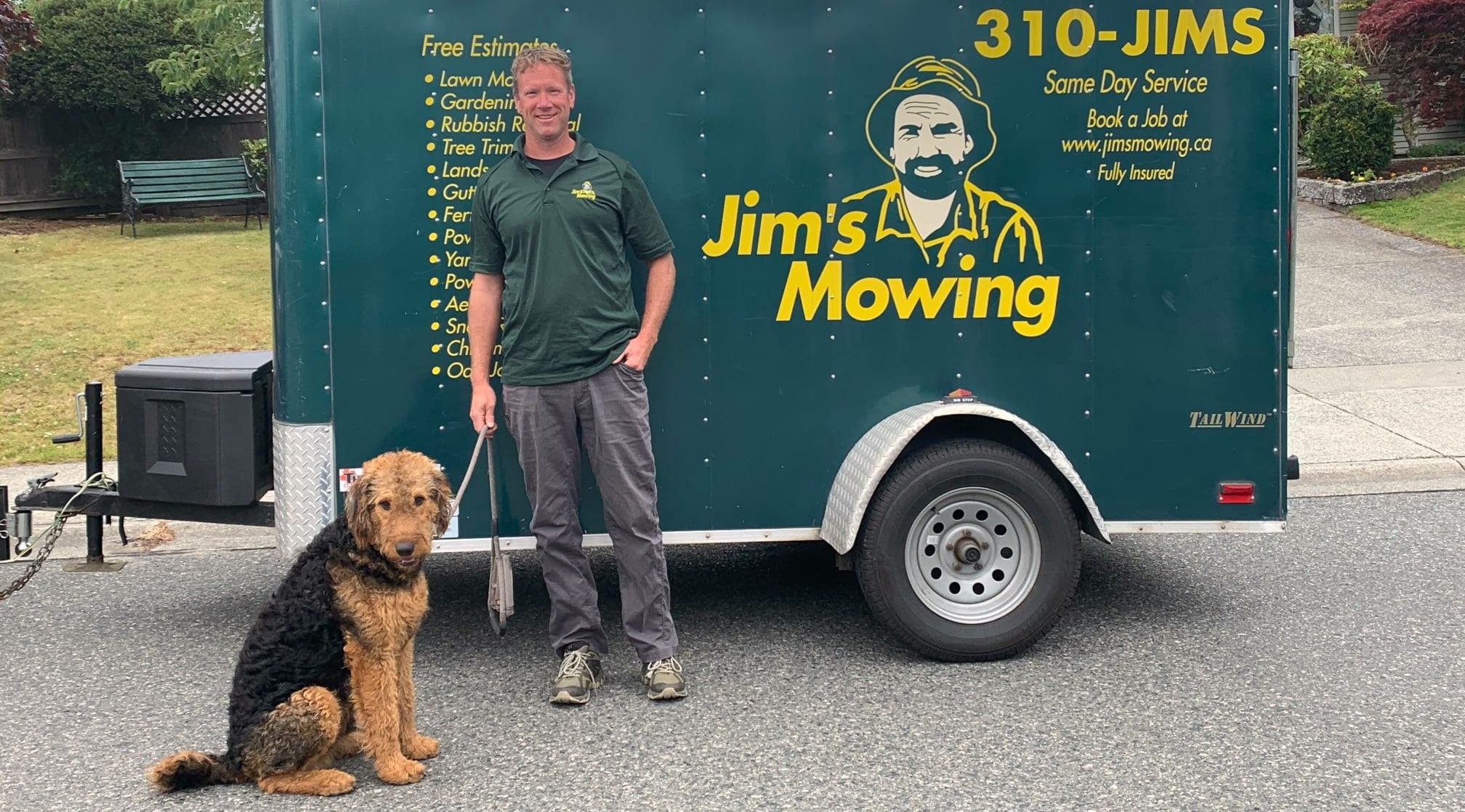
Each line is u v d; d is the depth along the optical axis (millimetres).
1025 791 3801
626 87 4727
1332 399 9086
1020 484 4781
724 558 6441
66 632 5453
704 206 4801
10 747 4262
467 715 4457
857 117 4805
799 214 4832
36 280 12406
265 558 6645
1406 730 4203
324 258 4688
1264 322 4984
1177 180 4910
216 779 3869
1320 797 3732
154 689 4789
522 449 4488
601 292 4352
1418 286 12445
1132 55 4836
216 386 5133
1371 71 18641
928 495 4750
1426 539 6465
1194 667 4789
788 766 4000
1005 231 4891
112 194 16578
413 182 4695
